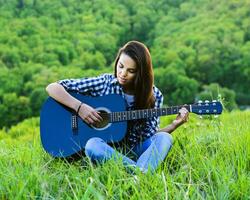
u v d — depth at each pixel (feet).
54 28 258.37
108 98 12.66
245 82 223.30
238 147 11.71
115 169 10.38
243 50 227.20
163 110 12.45
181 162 11.58
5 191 9.68
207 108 12.52
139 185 9.61
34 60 226.17
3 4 270.46
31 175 9.96
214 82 223.51
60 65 221.87
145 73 12.41
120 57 12.55
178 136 13.26
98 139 11.67
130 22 273.33
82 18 267.80
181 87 207.00
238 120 14.99
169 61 224.53
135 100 12.80
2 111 176.14
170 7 282.36
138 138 12.71
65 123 12.51
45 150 12.41
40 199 9.39
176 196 9.02
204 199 9.35
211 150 12.57
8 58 221.46
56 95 12.42
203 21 254.68
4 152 12.93
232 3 262.06
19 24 250.57
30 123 107.65
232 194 9.50
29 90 191.83
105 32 262.88
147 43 265.95
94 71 207.31
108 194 9.27
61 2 280.10
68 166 11.96
